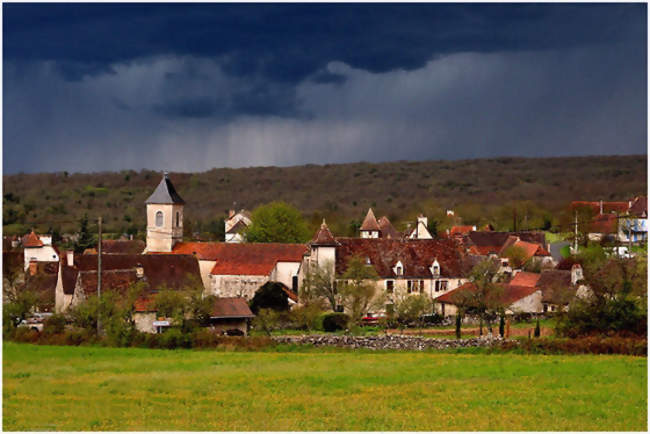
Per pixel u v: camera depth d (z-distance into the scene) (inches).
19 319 4909.0
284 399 3139.8
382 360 3998.5
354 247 6973.4
